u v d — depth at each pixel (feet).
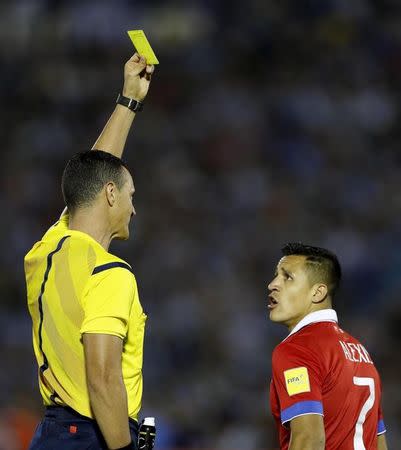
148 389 160.25
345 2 250.98
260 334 172.45
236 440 143.74
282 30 246.47
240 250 191.62
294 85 234.38
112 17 246.06
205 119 224.74
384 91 233.96
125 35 245.45
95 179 47.78
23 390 153.07
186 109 228.22
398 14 251.80
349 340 53.21
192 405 154.20
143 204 201.46
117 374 43.50
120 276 45.16
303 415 49.75
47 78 237.86
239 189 206.90
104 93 233.35
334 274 54.60
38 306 46.96
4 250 193.57
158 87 232.94
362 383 52.31
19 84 237.86
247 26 247.50
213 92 232.32
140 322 46.62
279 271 54.85
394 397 150.82
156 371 165.99
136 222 193.67
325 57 241.96
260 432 146.00
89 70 239.91
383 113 228.84
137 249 188.03
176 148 217.97
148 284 182.09
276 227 197.88
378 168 216.13
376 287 185.26
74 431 45.32
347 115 226.79
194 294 178.70
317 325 52.90
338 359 51.37
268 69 240.12
